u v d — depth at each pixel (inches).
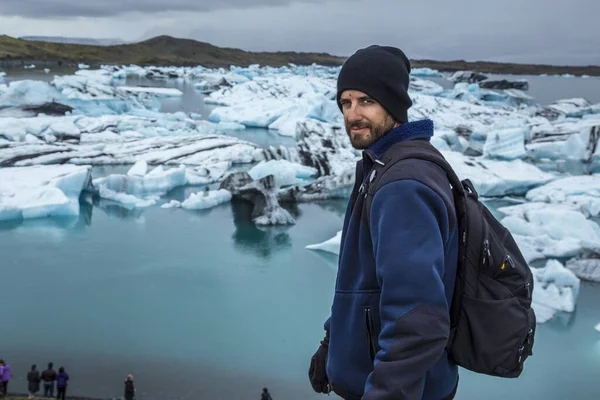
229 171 1487.5
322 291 751.1
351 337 73.7
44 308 663.1
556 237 1015.0
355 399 74.3
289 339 604.4
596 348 619.2
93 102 2118.6
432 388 72.1
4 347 562.3
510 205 1280.8
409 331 61.5
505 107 2832.2
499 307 69.9
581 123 1811.0
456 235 70.9
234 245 936.3
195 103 3051.2
